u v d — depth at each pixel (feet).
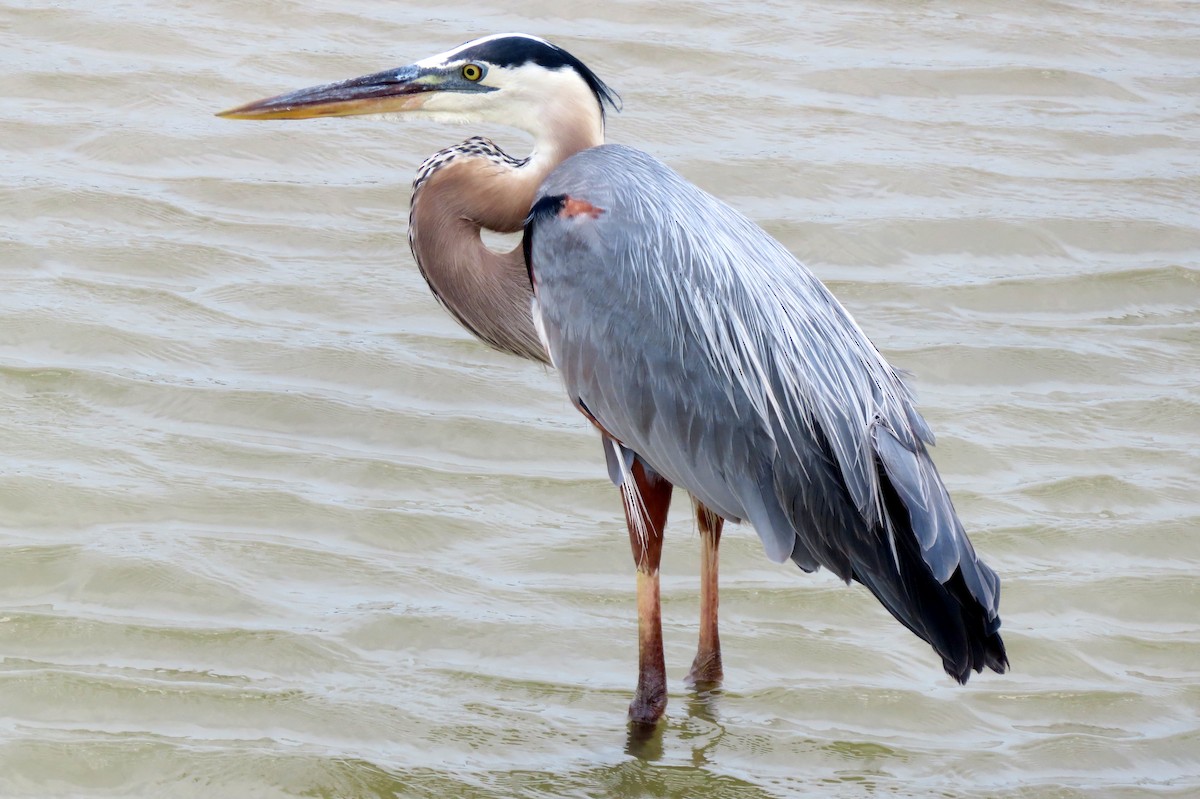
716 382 30.76
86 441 39.42
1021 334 48.44
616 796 29.73
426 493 39.27
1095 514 39.99
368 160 55.36
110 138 54.29
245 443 40.37
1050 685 34.14
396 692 32.22
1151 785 31.12
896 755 31.71
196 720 30.63
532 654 34.01
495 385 44.04
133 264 47.60
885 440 30.45
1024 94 64.23
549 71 32.81
